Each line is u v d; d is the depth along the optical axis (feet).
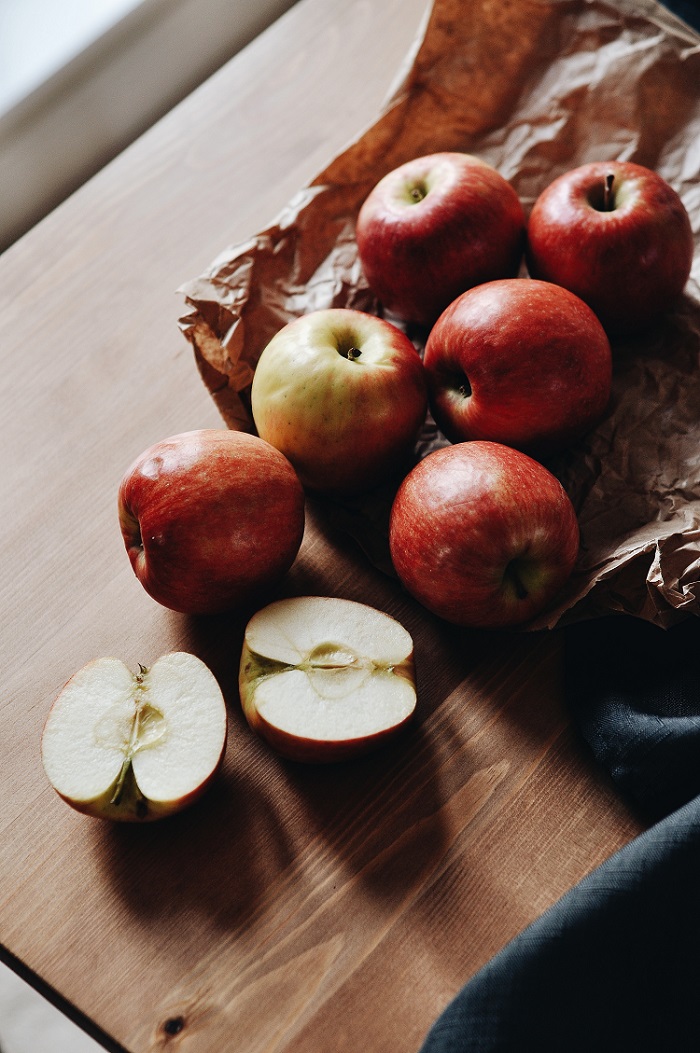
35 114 2.56
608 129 2.11
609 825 1.62
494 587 1.67
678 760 1.59
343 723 1.63
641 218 1.84
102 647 1.79
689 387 1.90
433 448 1.94
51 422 2.00
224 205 2.23
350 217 2.09
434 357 1.84
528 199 2.12
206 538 1.65
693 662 1.70
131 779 1.63
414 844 1.62
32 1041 2.50
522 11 2.10
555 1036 1.43
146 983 1.55
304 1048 1.50
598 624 1.75
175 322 2.09
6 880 1.63
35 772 1.71
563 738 1.69
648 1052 1.45
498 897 1.58
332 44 2.43
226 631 1.79
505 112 2.15
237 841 1.63
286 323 1.99
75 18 2.58
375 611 1.73
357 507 1.88
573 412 1.78
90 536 1.89
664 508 1.80
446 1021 1.43
